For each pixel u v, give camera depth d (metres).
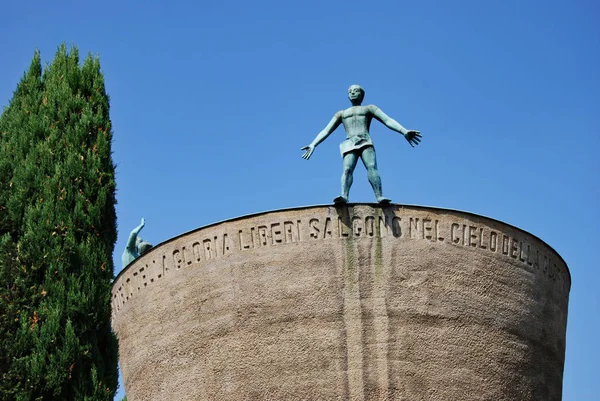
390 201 16.19
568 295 18.83
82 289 14.46
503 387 16.11
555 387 17.45
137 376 17.03
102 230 15.44
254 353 15.70
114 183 15.95
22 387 13.27
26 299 14.11
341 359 15.44
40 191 15.34
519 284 16.84
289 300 15.77
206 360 16.03
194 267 16.55
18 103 17.20
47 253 14.51
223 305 16.08
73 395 13.60
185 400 16.08
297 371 15.45
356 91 17.97
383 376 15.38
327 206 16.14
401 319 15.68
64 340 13.76
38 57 18.08
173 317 16.58
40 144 15.91
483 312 16.22
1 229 15.05
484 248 16.56
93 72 17.50
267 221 16.19
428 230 16.23
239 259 16.17
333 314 15.64
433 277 16.00
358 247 15.96
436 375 15.56
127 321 17.47
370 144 17.34
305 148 17.86
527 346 16.70
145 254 17.30
